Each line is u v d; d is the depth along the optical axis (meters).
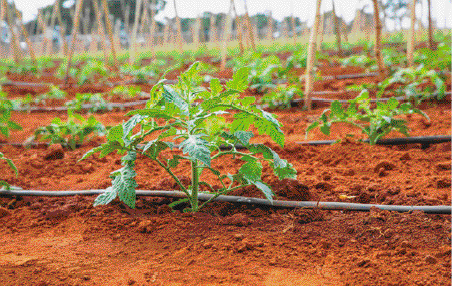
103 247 2.35
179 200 2.85
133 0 38.16
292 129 5.25
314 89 7.89
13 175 3.79
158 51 20.62
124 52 23.47
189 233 2.47
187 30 43.31
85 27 27.91
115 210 2.88
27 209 3.00
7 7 13.58
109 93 8.34
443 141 4.28
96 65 9.77
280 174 2.80
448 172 3.44
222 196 2.92
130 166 2.55
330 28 24.67
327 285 1.90
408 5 17.88
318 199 2.94
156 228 2.55
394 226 2.44
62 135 5.01
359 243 2.30
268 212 2.78
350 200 2.89
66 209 2.90
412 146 4.33
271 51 16.50
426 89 6.02
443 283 1.86
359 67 10.23
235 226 2.55
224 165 3.85
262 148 2.57
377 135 4.32
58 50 38.19
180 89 2.59
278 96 6.54
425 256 2.07
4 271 2.08
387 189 3.00
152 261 2.16
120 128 2.46
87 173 3.87
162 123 5.67
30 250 2.33
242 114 2.46
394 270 1.99
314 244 2.30
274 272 2.02
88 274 2.04
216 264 2.10
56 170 3.93
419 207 2.63
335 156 4.07
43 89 10.07
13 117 7.03
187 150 2.17
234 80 2.53
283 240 2.36
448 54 7.53
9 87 10.41
